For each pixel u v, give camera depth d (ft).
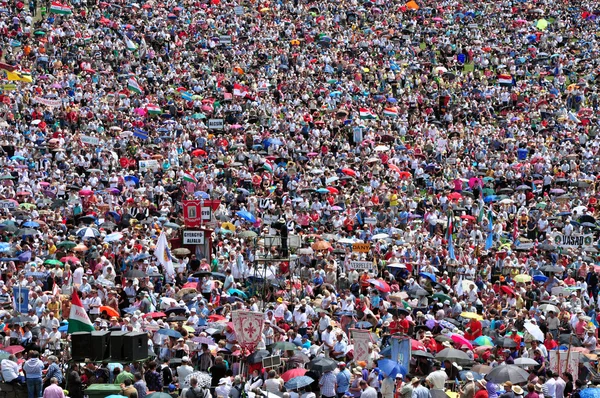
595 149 416.46
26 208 294.66
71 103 404.77
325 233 306.96
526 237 330.34
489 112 468.34
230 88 453.58
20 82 412.57
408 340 181.37
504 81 500.74
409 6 604.08
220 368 178.09
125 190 325.62
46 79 424.05
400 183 354.13
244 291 251.19
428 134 422.41
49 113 387.14
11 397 175.94
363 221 317.83
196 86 456.04
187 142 380.58
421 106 468.75
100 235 271.90
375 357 184.44
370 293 238.48
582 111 469.16
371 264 253.44
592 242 293.02
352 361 192.24
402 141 416.46
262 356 181.06
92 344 166.30
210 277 245.65
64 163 343.46
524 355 200.85
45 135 370.73
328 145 396.78
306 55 510.17
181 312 214.69
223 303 229.86
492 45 555.69
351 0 599.57
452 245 278.05
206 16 546.26
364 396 169.17
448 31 572.10
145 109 411.54
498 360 187.21
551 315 228.43
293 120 415.64
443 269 279.69
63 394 161.79
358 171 369.91
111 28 499.10
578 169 389.60
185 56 494.18
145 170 342.64
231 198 330.75
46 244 264.52
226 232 285.02
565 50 556.51
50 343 201.67
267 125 414.62
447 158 394.11
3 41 463.01
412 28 570.05
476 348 200.44
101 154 349.20
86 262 256.52
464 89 493.77
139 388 163.43
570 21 604.49
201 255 266.98
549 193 370.73
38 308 213.66
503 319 222.28
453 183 365.20
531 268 279.69
